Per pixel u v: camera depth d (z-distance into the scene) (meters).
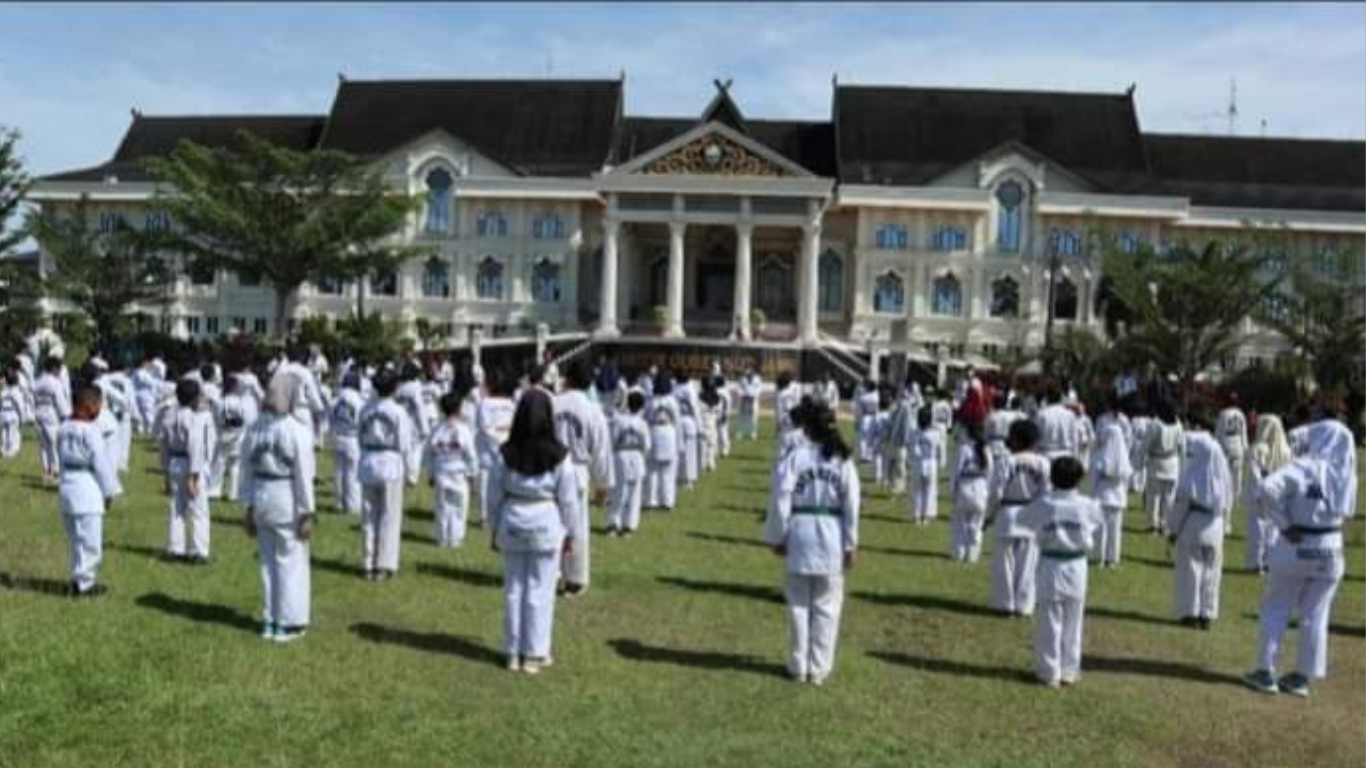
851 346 67.62
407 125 80.69
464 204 74.69
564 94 80.62
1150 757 8.88
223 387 22.12
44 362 23.83
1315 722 10.01
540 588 10.09
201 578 12.98
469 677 9.80
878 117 78.06
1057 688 10.54
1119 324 56.34
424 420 21.09
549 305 74.38
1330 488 10.58
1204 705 10.29
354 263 60.84
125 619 10.90
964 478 16.84
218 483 19.39
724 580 14.49
